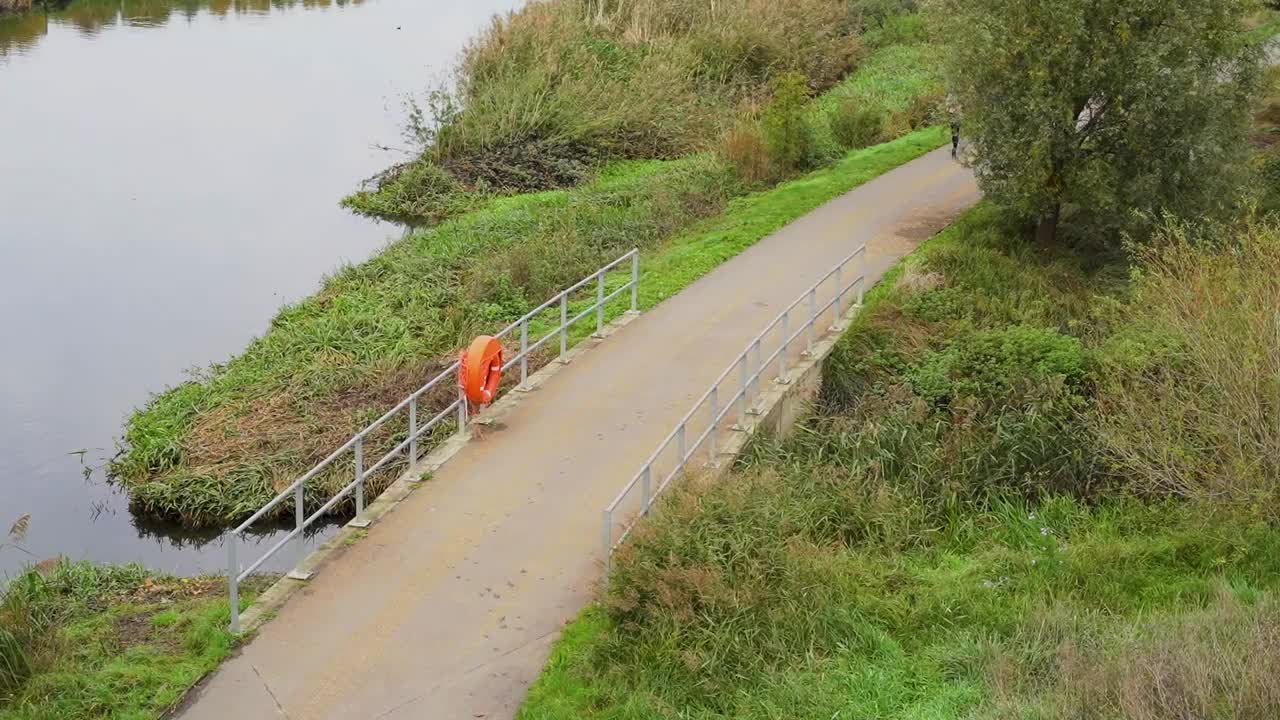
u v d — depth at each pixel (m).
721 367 17.69
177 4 60.91
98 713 10.62
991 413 16.92
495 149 32.34
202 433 17.97
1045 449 15.95
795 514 13.77
